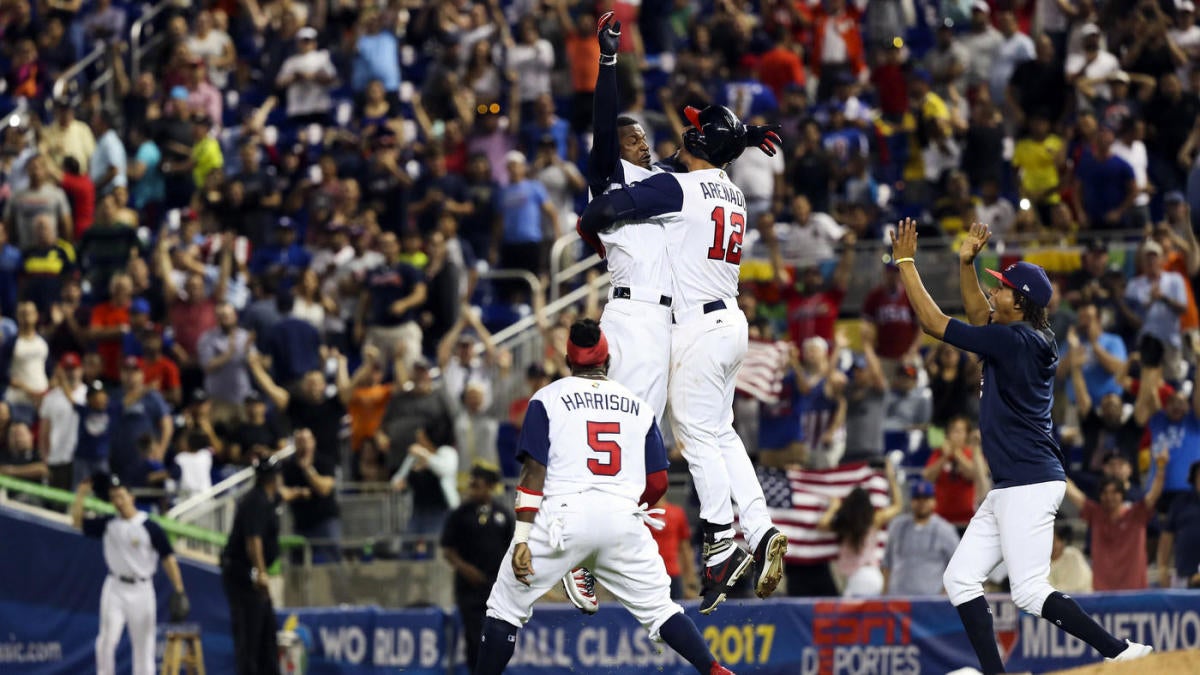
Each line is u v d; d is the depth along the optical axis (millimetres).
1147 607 53906
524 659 58219
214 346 74250
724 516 32969
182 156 87688
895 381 70625
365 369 69875
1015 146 80875
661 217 32938
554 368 71250
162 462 70500
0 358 76688
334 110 94938
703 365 32812
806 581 60031
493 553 57719
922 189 80938
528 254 78812
